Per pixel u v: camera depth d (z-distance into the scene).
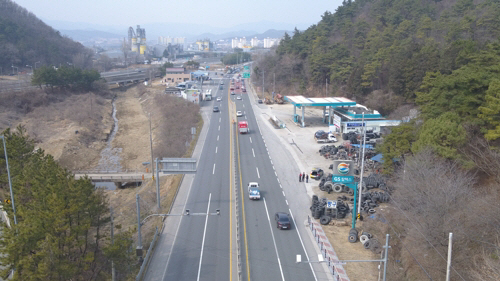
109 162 79.12
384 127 76.38
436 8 134.88
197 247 40.06
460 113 49.38
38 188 35.97
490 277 26.39
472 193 36.72
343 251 38.31
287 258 37.50
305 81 129.62
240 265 35.94
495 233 30.70
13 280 28.70
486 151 43.06
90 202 33.66
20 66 176.75
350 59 112.19
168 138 84.12
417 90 80.38
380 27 127.69
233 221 45.88
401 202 40.16
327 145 73.88
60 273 29.20
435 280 30.66
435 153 43.69
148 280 34.25
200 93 124.38
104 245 39.62
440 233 33.03
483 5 111.88
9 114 104.62
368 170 60.00
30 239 30.30
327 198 51.44
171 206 50.34
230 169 64.12
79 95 133.12
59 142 83.56
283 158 69.00
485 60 57.56
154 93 144.88
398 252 37.34
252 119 99.94
